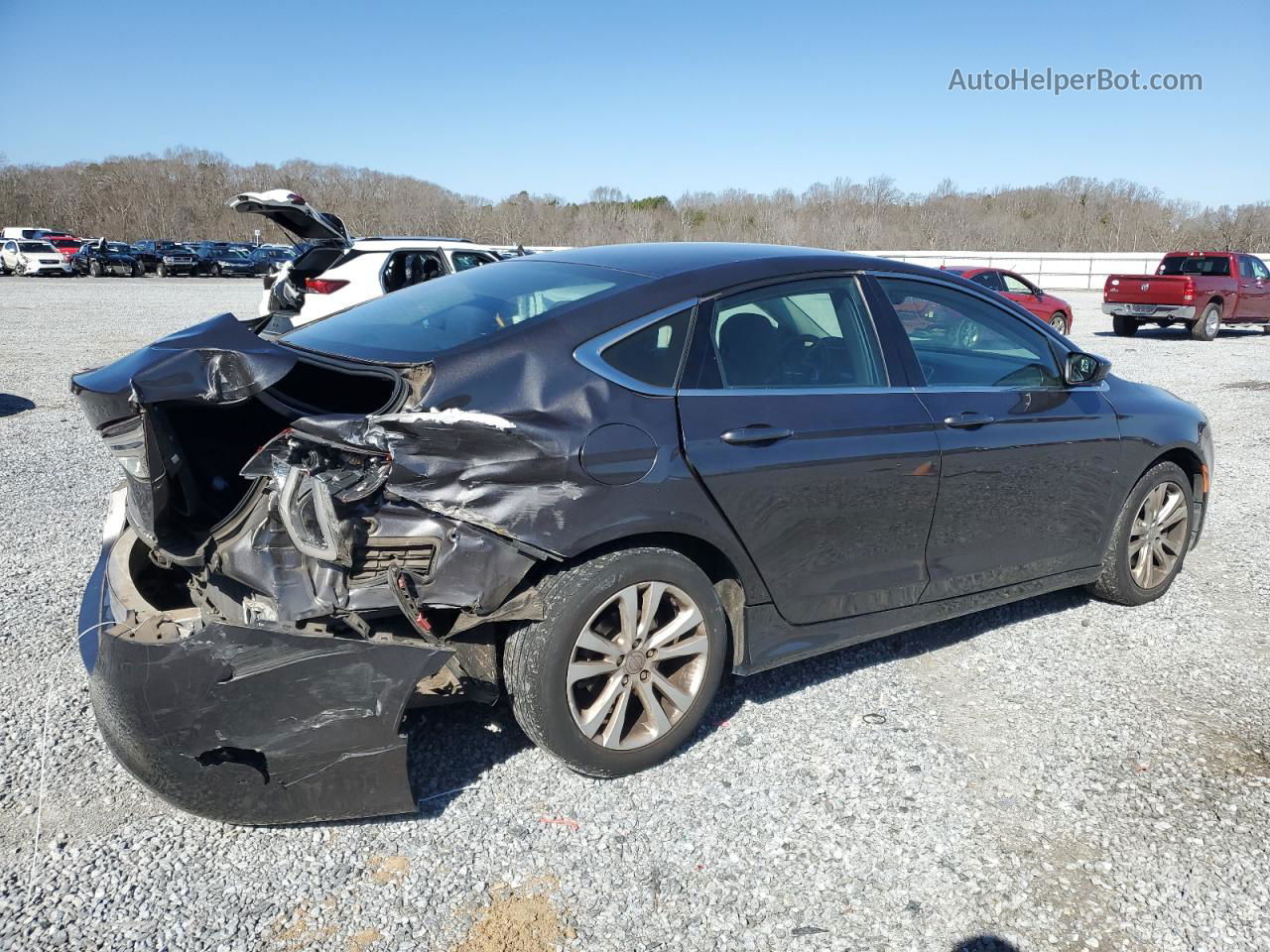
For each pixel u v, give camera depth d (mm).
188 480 2938
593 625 3018
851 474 3420
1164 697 3801
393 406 2762
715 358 3238
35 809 2938
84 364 13398
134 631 2615
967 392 3852
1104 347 17406
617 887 2650
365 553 2652
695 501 3062
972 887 2676
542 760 3254
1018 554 4117
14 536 5543
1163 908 2607
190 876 2658
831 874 2721
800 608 3463
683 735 3248
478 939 2443
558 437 2814
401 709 2637
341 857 2752
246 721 2521
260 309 12992
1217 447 8492
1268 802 3102
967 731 3512
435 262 12445
